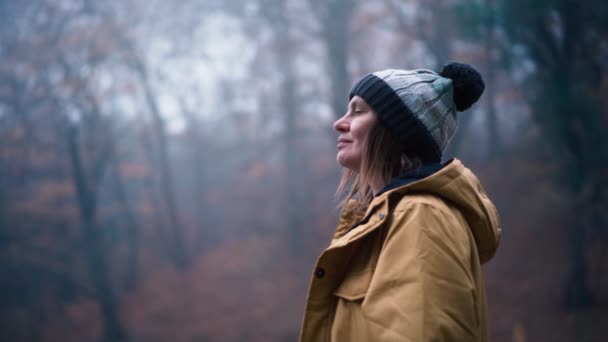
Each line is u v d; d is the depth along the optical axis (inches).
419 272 38.6
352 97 54.9
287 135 705.0
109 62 605.0
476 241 48.7
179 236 714.2
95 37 568.1
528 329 362.3
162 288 654.5
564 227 447.2
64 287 668.1
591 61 349.7
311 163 735.7
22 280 652.1
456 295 38.4
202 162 834.8
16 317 620.4
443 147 52.4
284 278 581.9
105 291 587.8
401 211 42.7
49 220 658.8
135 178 772.0
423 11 519.8
